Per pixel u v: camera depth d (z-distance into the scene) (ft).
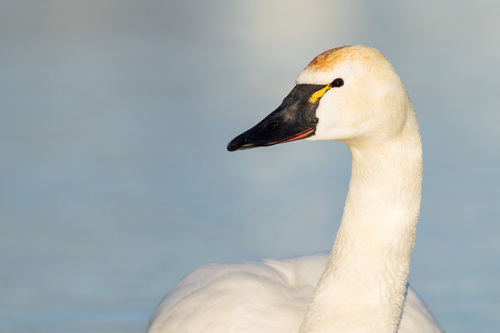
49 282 35.29
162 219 42.42
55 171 51.08
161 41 105.19
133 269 36.42
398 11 132.16
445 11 129.18
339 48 16.97
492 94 70.03
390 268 17.52
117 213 43.50
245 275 23.07
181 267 36.47
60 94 73.87
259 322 21.67
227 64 87.86
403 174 17.24
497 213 42.60
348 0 157.28
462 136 57.21
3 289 34.63
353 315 17.47
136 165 52.08
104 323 31.55
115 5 146.00
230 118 63.36
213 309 22.07
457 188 46.70
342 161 52.70
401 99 16.76
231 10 142.00
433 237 39.86
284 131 16.79
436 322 23.16
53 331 30.83
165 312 23.06
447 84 74.69
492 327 31.19
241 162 52.90
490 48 93.25
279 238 39.34
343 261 17.69
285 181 48.44
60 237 40.27
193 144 56.65
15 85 77.66
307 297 22.44
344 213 17.95
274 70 83.41
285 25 120.37
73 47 100.58
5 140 57.98
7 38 107.34
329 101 16.67
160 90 75.10
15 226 41.86
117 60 91.61
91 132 60.34
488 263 36.70
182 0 157.89
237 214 42.70
